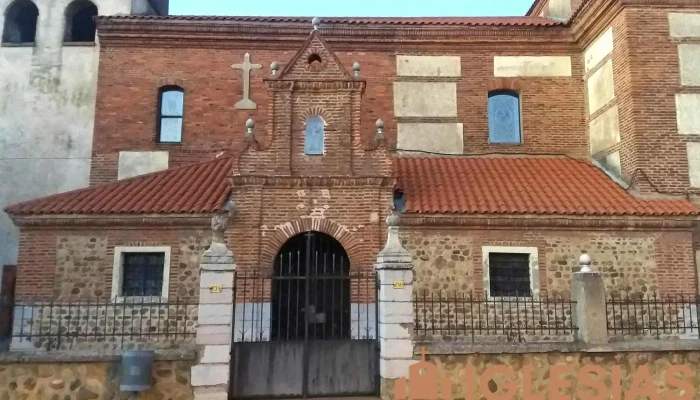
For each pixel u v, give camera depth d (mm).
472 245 15031
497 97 20469
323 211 14828
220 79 20047
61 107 20594
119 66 19938
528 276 15133
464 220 14906
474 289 14820
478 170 18000
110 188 16375
